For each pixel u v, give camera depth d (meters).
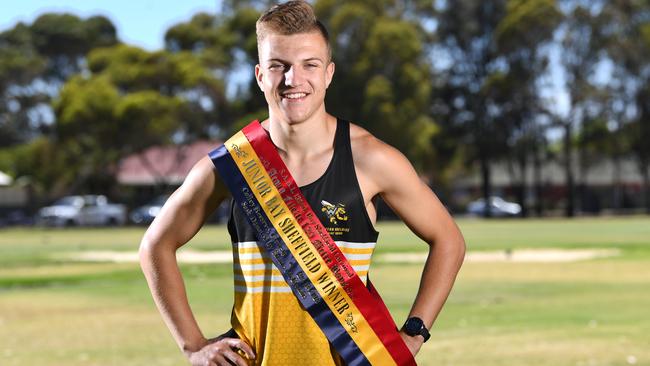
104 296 15.01
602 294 14.45
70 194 71.69
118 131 63.34
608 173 87.25
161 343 9.82
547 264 20.75
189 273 19.17
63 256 25.97
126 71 65.88
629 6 70.12
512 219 63.28
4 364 8.57
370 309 3.10
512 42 68.25
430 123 67.56
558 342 9.55
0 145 96.12
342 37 63.81
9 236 42.56
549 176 88.94
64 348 9.52
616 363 8.35
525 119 71.38
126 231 48.94
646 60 69.88
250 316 3.16
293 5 3.12
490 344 9.45
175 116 63.88
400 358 3.10
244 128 3.22
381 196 3.23
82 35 104.81
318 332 3.12
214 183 3.21
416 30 71.38
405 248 26.84
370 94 61.47
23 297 14.93
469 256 23.31
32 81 99.19
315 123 3.13
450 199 80.06
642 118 71.94
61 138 64.62
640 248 26.03
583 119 71.31
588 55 70.44
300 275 3.10
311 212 3.11
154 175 69.62
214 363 3.06
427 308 3.15
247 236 3.17
